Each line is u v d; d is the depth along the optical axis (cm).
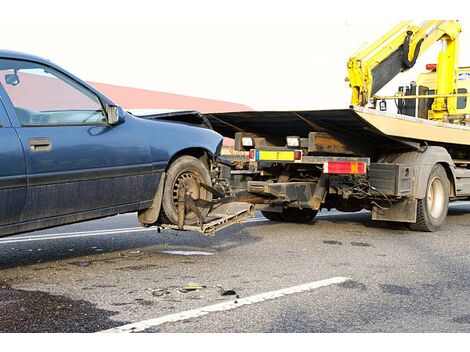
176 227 602
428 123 841
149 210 593
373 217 869
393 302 472
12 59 489
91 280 521
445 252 696
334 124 779
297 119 794
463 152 1016
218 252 665
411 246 733
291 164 866
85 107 530
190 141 612
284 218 949
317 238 783
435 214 873
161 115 623
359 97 1074
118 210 553
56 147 493
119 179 544
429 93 1268
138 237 760
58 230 819
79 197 515
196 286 502
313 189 842
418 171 838
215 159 650
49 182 488
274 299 469
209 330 391
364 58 1080
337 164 784
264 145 870
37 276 535
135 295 473
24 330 387
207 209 618
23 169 470
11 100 479
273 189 793
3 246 686
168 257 630
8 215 470
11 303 447
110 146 535
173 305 447
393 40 1120
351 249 703
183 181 609
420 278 557
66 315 419
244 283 518
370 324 414
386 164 815
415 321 423
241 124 881
